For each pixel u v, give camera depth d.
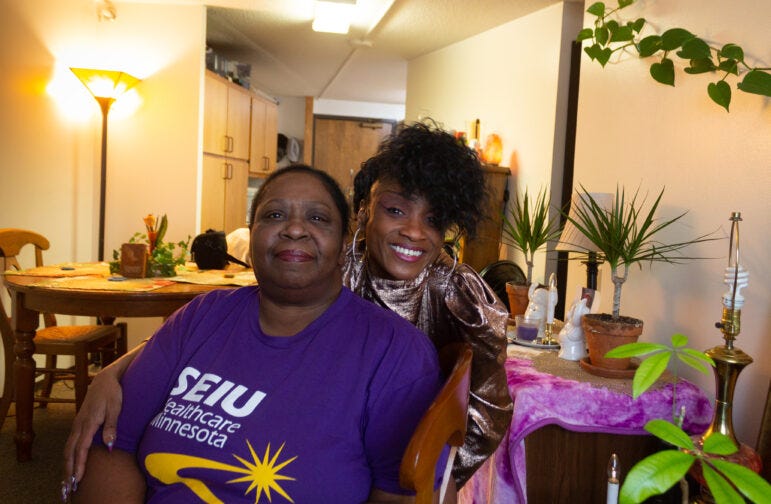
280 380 0.97
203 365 1.04
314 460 0.92
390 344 0.97
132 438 1.06
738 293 1.50
